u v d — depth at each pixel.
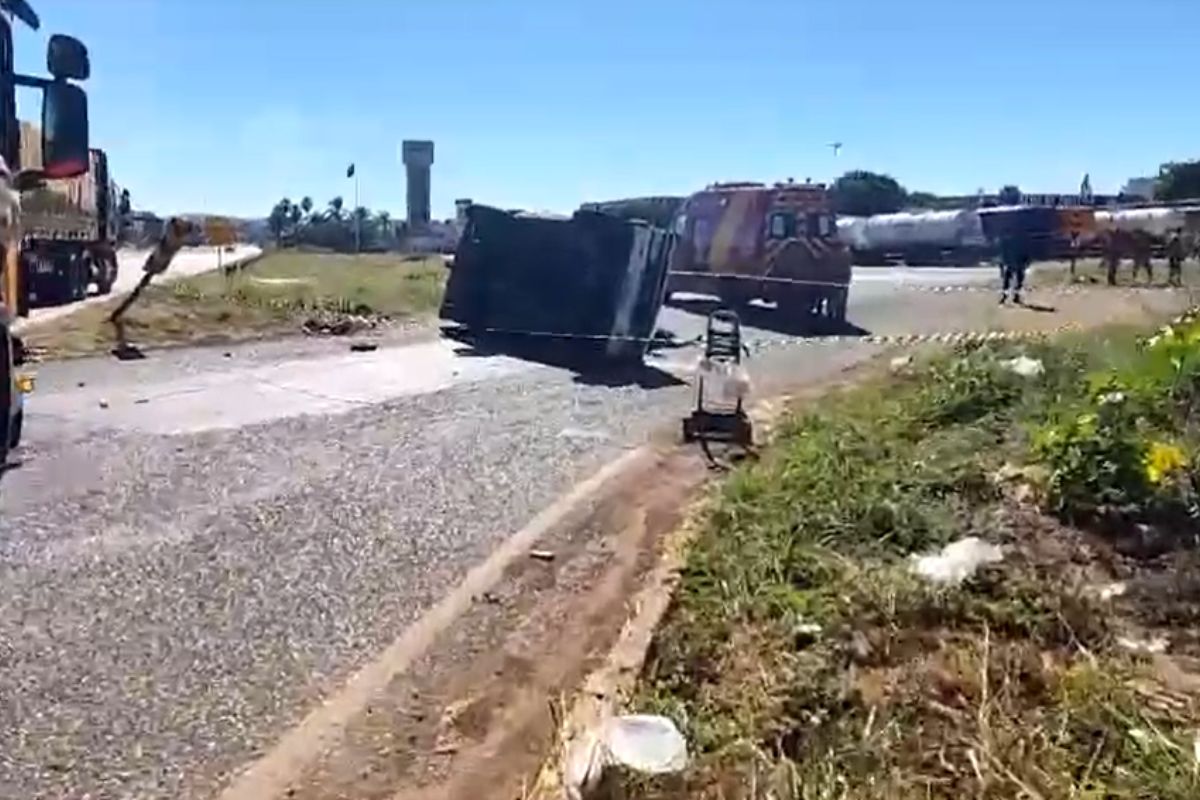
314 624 5.56
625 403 12.80
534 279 17.83
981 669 4.48
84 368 13.83
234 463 8.96
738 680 4.62
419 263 39.38
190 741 4.34
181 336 17.22
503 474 8.96
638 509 7.96
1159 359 8.52
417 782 4.13
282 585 6.09
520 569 6.54
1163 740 3.89
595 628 5.61
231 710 4.61
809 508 6.78
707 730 4.15
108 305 20.16
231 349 16.38
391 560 6.61
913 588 5.30
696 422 10.52
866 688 4.41
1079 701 4.22
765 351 17.42
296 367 14.81
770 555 6.01
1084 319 20.19
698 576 6.00
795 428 10.28
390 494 8.17
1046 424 8.14
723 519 7.01
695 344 18.77
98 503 7.56
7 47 7.44
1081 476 6.50
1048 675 4.48
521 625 5.66
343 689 4.85
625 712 4.32
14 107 7.48
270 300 21.78
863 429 9.31
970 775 3.76
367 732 4.48
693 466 9.41
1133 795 3.60
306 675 4.97
